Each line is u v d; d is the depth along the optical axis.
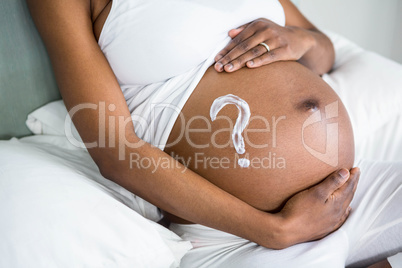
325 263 0.76
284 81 0.85
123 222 0.73
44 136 0.98
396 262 0.78
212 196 0.75
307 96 0.85
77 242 0.68
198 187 0.75
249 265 0.77
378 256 0.85
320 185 0.79
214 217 0.75
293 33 0.95
